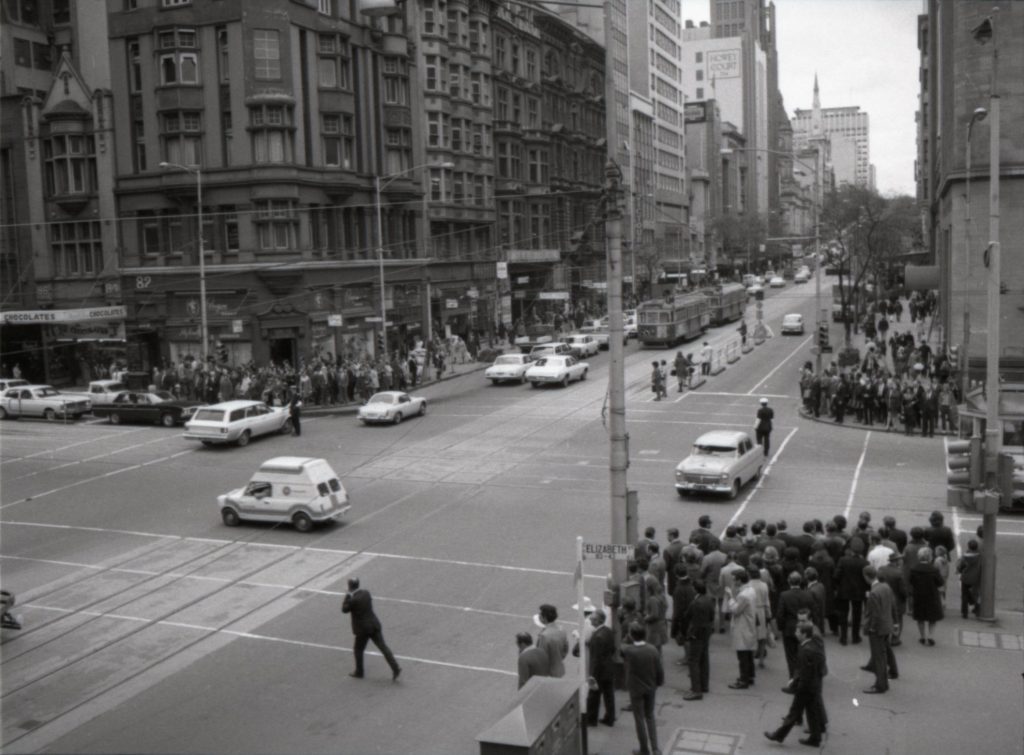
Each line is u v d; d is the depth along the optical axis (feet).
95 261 190.70
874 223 249.55
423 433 130.21
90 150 189.78
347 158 192.75
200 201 158.92
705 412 143.02
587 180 323.37
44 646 59.26
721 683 50.78
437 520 86.94
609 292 51.98
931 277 223.51
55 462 115.65
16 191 193.36
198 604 66.49
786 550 57.26
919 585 55.06
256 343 178.29
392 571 72.90
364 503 94.07
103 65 195.93
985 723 44.83
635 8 433.89
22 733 47.55
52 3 199.82
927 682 49.93
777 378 175.73
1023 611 61.77
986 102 155.84
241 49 175.63
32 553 79.41
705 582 59.47
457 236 242.37
